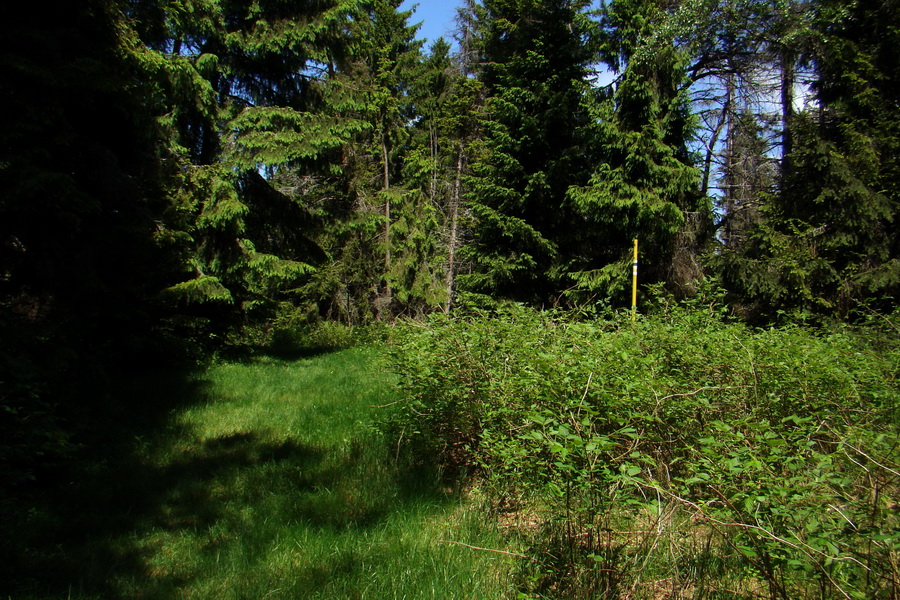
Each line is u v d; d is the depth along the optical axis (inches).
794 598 106.3
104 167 277.0
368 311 927.7
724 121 718.5
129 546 148.8
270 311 530.3
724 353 179.8
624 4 570.9
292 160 511.5
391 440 227.5
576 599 114.9
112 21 284.8
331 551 146.2
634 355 173.2
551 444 116.3
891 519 106.6
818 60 494.6
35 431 179.9
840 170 417.1
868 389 178.9
